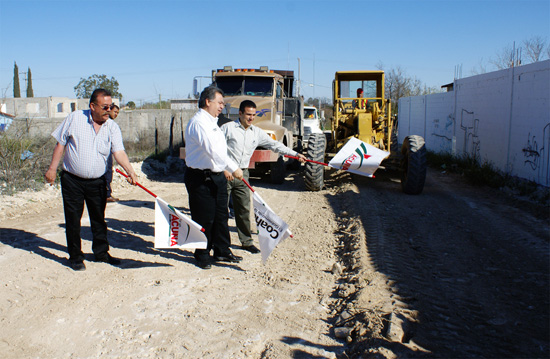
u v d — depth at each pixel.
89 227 6.77
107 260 5.32
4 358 3.37
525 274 5.15
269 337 3.78
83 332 3.78
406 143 10.16
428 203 8.95
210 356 3.48
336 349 3.63
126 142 18.11
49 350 3.51
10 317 3.98
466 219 7.67
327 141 13.91
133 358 3.43
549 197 8.94
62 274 4.92
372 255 5.58
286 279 4.99
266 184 11.16
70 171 4.82
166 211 4.88
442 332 3.73
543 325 3.93
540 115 10.03
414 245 6.11
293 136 13.44
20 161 9.62
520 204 8.84
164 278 4.91
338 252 5.97
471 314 4.13
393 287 4.57
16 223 6.89
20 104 33.47
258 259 5.64
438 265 5.42
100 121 4.79
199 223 5.09
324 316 4.20
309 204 8.86
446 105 17.61
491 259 5.65
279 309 4.29
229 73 11.51
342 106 12.38
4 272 4.91
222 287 4.74
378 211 7.85
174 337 3.74
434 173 13.81
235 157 5.55
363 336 3.65
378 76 11.92
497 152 12.34
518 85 11.09
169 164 13.27
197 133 4.72
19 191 8.67
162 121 18.50
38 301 4.29
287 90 14.10
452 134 16.75
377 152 7.19
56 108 34.09
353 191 9.68
